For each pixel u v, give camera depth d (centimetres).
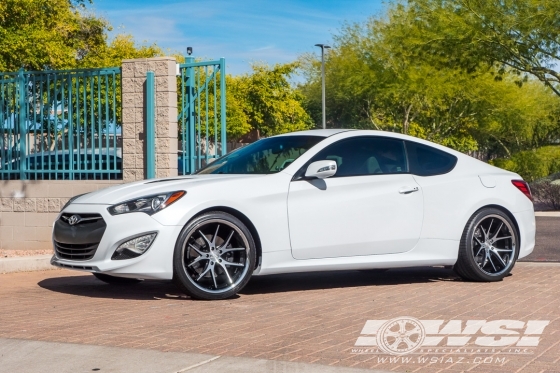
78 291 780
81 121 1196
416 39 3309
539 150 4447
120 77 1168
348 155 782
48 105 1202
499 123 4588
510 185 851
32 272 956
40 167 1216
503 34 2838
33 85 1213
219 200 704
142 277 690
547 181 2583
